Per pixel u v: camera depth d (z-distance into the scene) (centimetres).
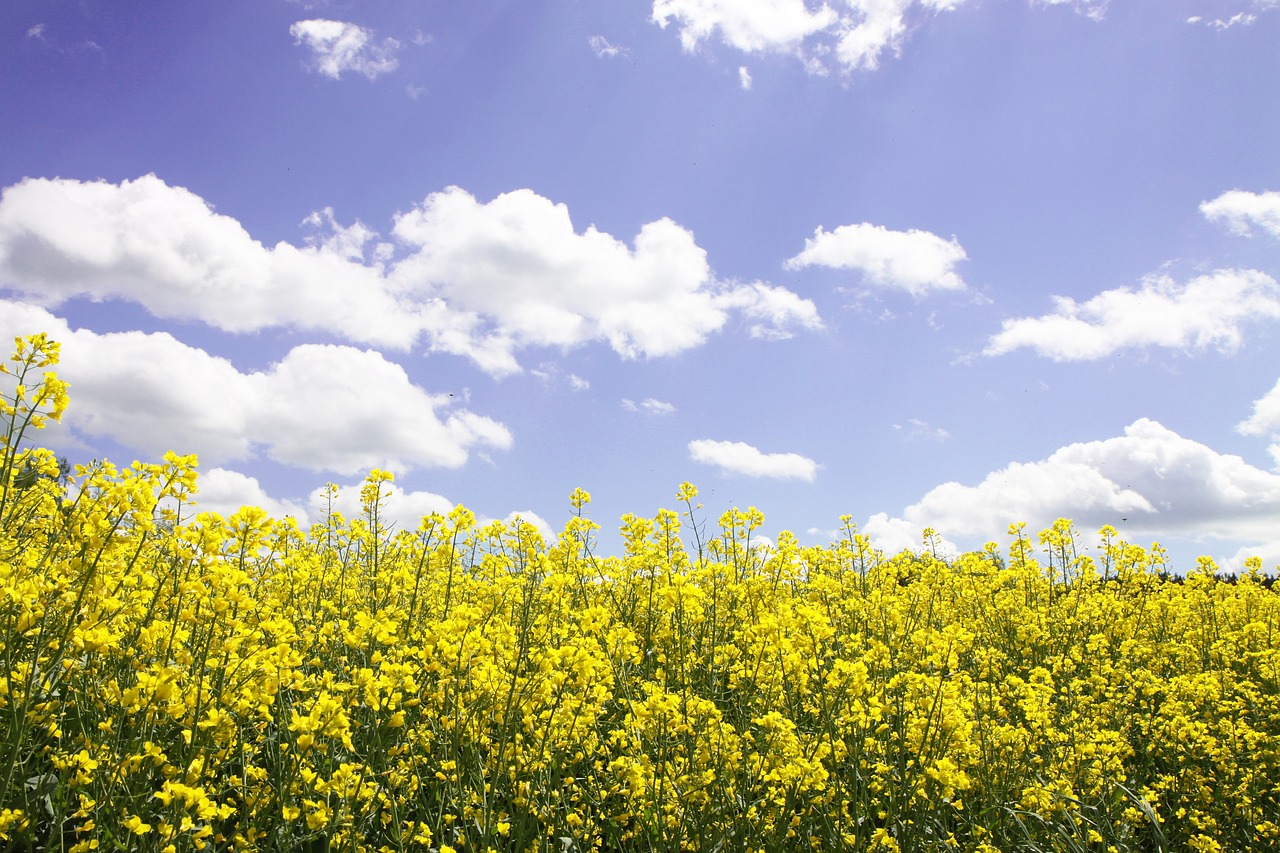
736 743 422
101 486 344
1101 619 897
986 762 481
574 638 486
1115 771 525
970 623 905
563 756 431
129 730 362
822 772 394
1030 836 432
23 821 291
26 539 427
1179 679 644
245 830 326
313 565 615
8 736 307
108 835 298
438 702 425
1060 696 639
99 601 343
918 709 463
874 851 395
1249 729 550
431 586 659
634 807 401
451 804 379
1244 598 957
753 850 384
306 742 331
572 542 718
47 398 350
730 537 771
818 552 966
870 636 716
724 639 647
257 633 362
